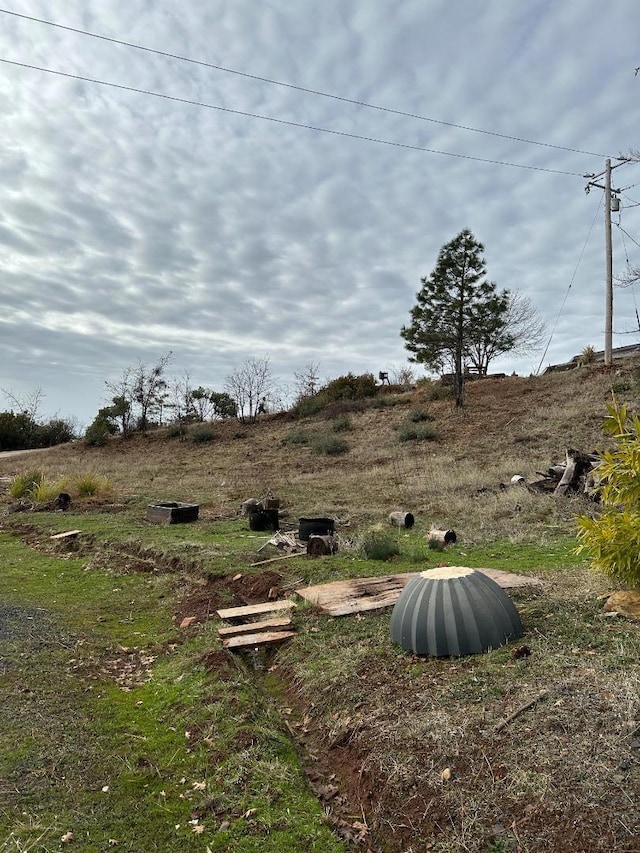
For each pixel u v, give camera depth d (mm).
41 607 6816
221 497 14672
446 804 2889
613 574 5047
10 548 10367
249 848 2883
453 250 22000
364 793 3250
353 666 4469
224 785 3363
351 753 3588
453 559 7672
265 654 5277
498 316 23047
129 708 4383
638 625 4469
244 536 10141
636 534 4457
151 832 3018
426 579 4668
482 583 4562
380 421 23578
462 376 24203
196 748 3779
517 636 4445
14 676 4801
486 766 3027
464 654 4289
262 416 30500
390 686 4082
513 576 6238
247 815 3105
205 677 4707
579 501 10094
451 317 22312
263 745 3717
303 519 9430
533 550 7824
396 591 6238
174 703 4387
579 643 4246
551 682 3676
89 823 3072
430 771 3127
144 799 3291
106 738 3926
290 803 3217
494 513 10391
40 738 3867
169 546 9211
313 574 7250
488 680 3844
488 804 2791
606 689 3469
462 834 2684
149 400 31547
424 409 22906
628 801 2578
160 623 6352
